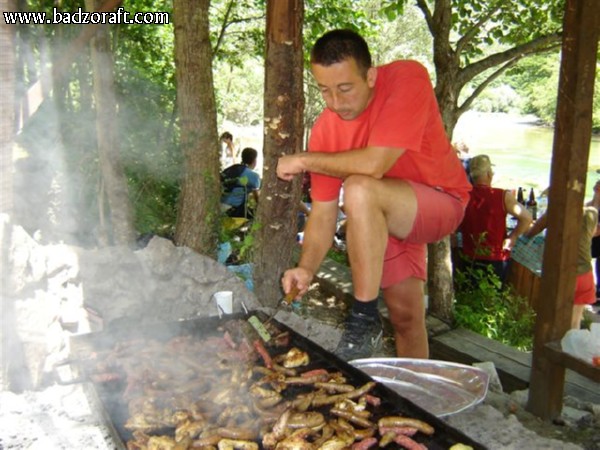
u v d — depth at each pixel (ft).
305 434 5.75
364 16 28.40
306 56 29.14
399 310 10.23
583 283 15.97
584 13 9.76
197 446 5.65
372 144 7.95
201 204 14.56
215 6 37.50
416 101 8.14
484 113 113.50
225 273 11.87
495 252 19.27
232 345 7.93
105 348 7.78
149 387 6.78
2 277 7.40
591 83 10.14
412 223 8.53
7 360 7.56
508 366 14.79
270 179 12.58
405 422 5.82
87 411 7.09
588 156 10.51
